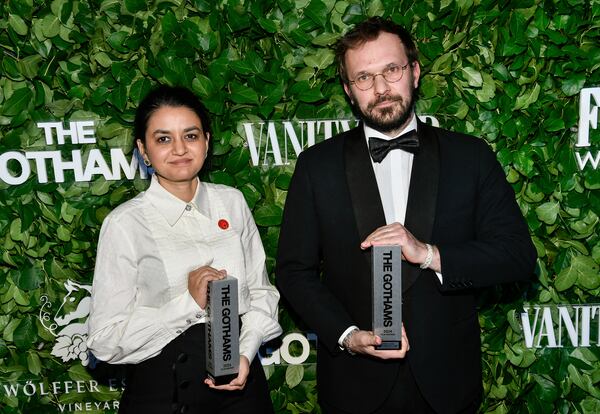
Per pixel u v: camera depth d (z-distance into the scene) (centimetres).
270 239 244
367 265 192
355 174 194
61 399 255
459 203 192
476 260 184
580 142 238
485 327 249
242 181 240
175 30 229
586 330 249
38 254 244
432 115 237
